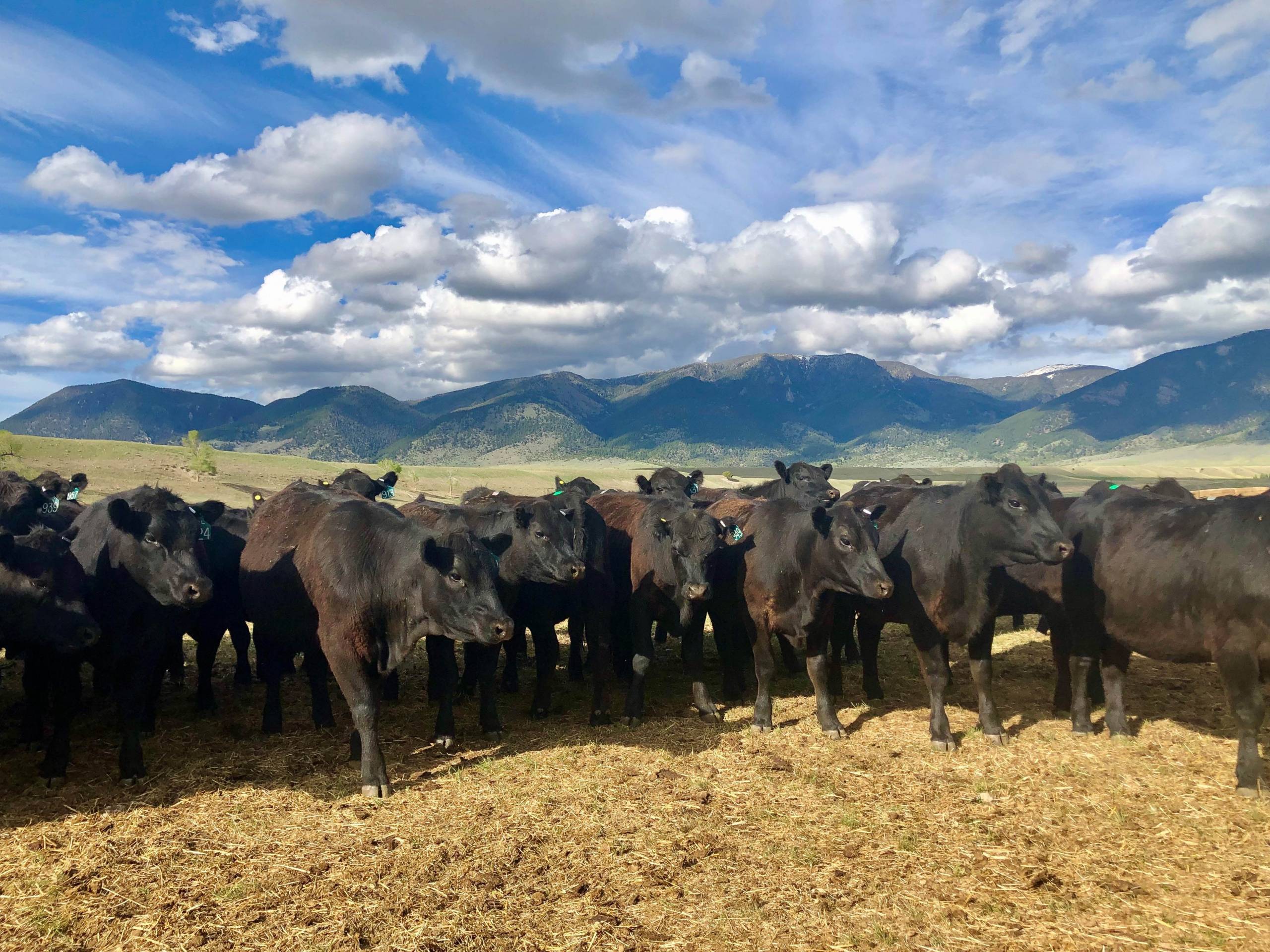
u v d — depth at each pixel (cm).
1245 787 680
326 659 833
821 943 469
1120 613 795
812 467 1269
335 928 486
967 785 711
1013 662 1211
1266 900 509
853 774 741
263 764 783
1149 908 500
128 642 755
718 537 880
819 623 862
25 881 546
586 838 607
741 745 836
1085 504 867
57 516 1059
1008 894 520
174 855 584
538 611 952
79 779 740
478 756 819
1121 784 708
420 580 730
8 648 816
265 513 927
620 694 1087
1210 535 722
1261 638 675
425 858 574
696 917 496
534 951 464
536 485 14738
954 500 852
